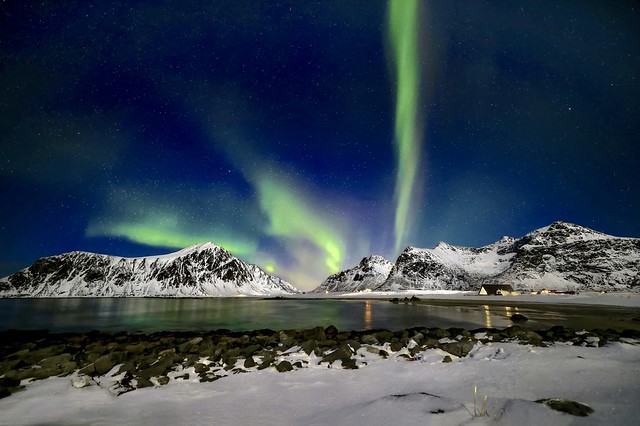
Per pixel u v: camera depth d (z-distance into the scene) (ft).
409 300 269.23
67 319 148.05
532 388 24.62
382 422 19.79
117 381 33.12
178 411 24.79
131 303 353.51
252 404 25.91
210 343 53.36
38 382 33.63
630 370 27.45
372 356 40.63
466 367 32.24
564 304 193.77
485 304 208.64
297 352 44.32
